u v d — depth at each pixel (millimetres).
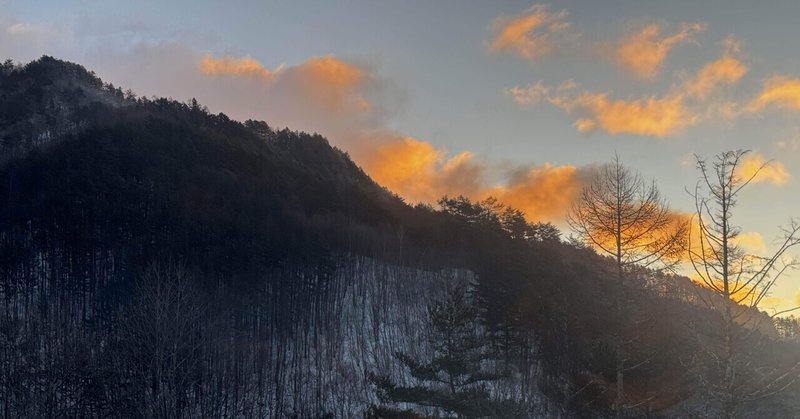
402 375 57594
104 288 68625
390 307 80125
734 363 11688
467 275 82188
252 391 54750
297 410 52031
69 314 63438
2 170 103812
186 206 89562
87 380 37812
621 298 17078
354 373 61031
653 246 16391
